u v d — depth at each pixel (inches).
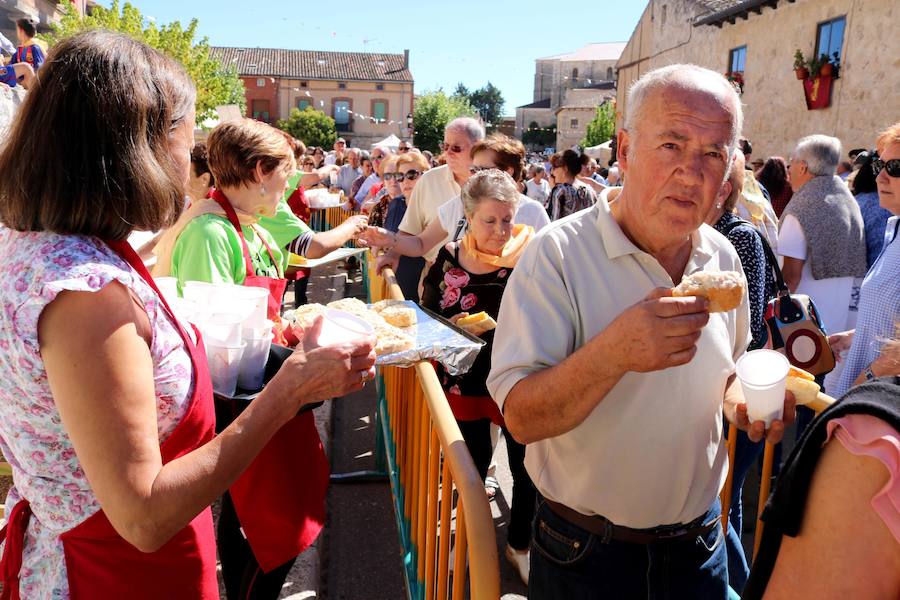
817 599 36.4
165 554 53.7
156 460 45.2
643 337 49.4
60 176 45.1
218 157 95.4
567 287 64.5
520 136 3021.7
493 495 152.9
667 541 67.0
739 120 62.5
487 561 51.2
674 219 61.7
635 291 64.4
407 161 214.7
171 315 51.5
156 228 50.2
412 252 155.9
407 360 81.4
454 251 122.0
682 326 48.6
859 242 159.0
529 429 60.4
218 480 47.2
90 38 47.5
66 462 48.3
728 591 74.2
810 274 160.6
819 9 522.0
